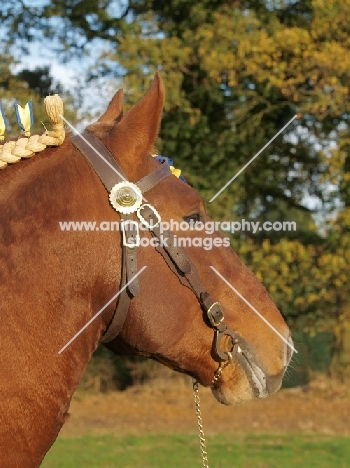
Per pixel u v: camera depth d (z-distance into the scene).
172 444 10.04
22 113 2.41
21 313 2.19
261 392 2.54
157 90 2.40
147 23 15.12
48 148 2.39
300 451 9.35
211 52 13.38
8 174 2.33
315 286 15.39
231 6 15.02
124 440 10.46
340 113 13.65
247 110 14.79
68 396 2.27
